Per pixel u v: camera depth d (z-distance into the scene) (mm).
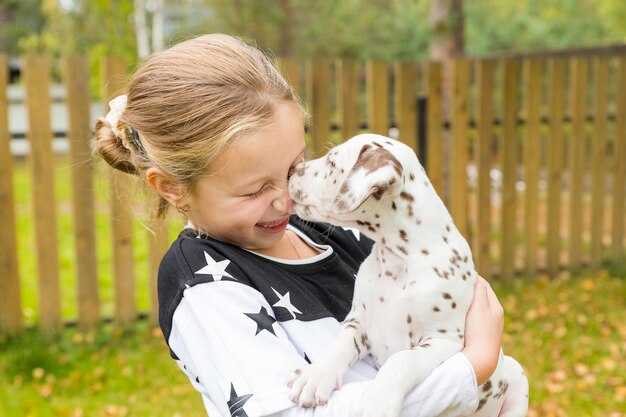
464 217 6293
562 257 7496
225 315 1607
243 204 1666
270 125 1648
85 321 5434
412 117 5926
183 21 16094
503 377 1930
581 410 4297
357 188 1635
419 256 1759
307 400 1493
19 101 13117
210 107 1637
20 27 21188
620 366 4871
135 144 1827
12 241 5211
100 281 7023
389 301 1763
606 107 6668
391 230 1758
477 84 6180
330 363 1586
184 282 1673
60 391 4621
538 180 6543
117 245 5406
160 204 2041
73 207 5258
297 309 1729
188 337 1642
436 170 6059
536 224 6609
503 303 6062
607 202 10281
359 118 5750
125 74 5047
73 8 15375
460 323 1742
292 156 1698
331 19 17656
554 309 5938
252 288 1682
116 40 13305
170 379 4793
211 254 1712
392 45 18406
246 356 1548
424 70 5957
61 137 5227
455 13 8562
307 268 1841
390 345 1761
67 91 5074
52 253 5266
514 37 20203
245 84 1673
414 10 18859
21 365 4895
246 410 1479
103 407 4387
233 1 16266
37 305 5867
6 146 5090
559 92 6473
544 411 4219
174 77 1698
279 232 1791
